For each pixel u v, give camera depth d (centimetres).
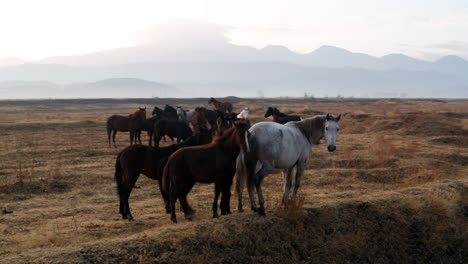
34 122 3538
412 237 943
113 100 10212
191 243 746
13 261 634
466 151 1975
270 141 901
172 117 2647
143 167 975
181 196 890
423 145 2125
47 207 1091
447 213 1007
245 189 1261
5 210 1027
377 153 1830
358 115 3722
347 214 938
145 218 954
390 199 1023
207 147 888
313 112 4391
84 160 1845
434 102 9900
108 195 1238
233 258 755
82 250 678
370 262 862
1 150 2106
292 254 812
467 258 941
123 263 667
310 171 1550
